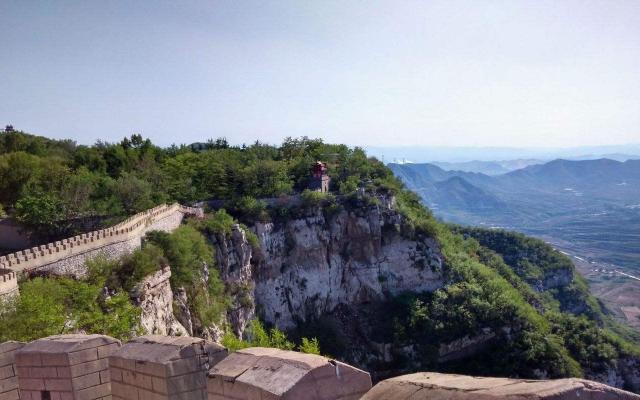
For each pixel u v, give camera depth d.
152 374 9.28
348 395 6.97
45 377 10.70
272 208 83.31
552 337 85.81
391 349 81.38
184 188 79.75
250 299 68.44
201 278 54.69
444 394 5.16
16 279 28.98
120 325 31.23
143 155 89.81
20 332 24.67
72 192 56.59
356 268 88.69
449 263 96.12
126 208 61.72
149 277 40.59
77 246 36.66
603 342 90.44
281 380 6.88
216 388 7.80
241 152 108.12
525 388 4.75
